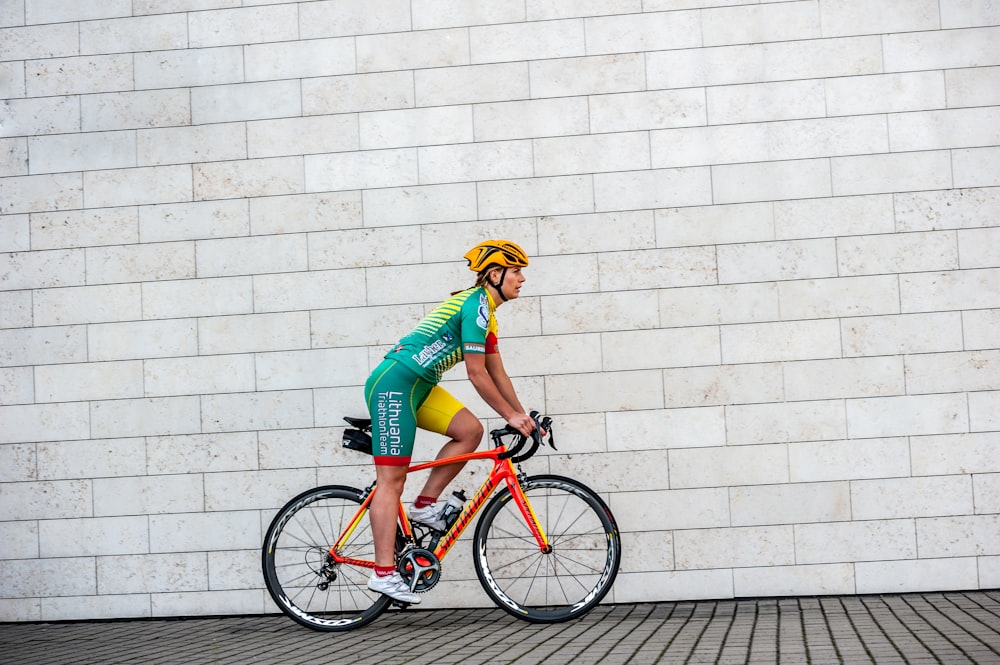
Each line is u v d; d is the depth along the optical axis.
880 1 5.37
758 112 5.40
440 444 5.45
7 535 5.59
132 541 5.55
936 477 5.25
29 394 5.63
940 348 5.28
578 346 5.42
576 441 5.40
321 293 5.54
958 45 5.34
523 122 5.49
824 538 5.27
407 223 5.52
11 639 5.07
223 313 5.58
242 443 5.54
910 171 5.33
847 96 5.37
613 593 5.34
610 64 5.47
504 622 4.91
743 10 5.43
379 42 5.57
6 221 5.66
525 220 5.47
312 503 5.20
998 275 5.27
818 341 5.33
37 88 5.69
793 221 5.36
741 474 5.32
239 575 5.50
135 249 5.63
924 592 5.22
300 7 5.60
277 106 5.60
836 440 5.30
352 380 5.51
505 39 5.51
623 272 5.42
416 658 3.96
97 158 5.66
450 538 4.93
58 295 5.65
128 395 5.59
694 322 5.38
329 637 4.69
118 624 5.42
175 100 5.64
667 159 5.42
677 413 5.36
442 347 4.75
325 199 5.56
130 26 5.66
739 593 5.29
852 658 3.57
